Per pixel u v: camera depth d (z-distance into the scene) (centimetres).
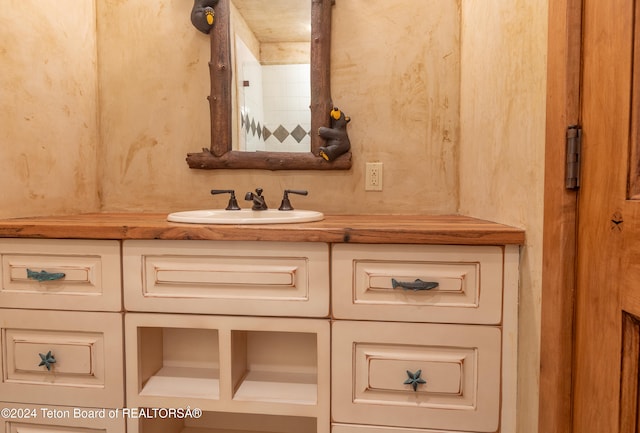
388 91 152
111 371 107
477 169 127
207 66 157
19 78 127
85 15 155
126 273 105
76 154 152
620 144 63
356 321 100
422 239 95
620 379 63
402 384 99
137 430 108
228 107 155
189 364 126
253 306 102
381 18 151
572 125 73
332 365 101
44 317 108
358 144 154
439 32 148
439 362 98
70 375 109
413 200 153
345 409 101
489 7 115
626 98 61
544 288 81
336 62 153
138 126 161
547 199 79
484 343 96
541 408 82
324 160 152
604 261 67
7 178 123
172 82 159
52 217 136
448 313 97
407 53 150
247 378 120
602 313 67
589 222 70
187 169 160
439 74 149
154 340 120
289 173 157
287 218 111
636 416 61
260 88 154
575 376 74
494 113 111
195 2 153
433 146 151
